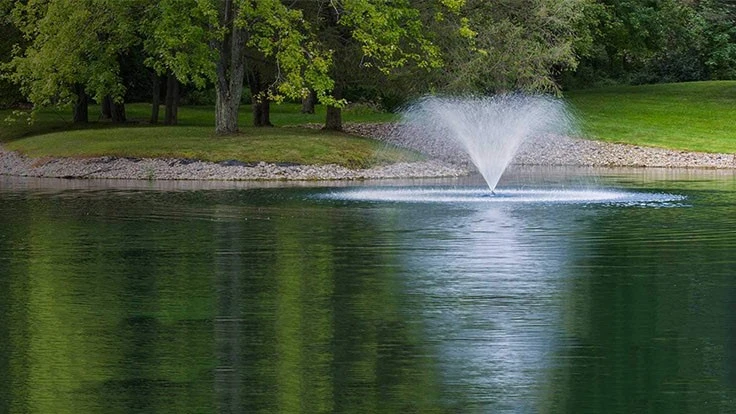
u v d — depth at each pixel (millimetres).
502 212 32219
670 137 64312
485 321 16688
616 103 75625
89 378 13672
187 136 53750
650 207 33594
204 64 49844
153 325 16594
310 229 28062
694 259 22641
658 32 79438
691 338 15508
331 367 14094
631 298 18422
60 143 55344
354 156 50500
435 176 48531
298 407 12422
